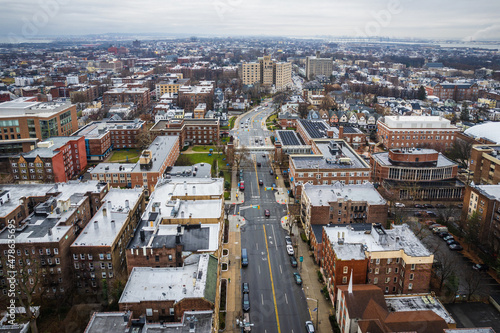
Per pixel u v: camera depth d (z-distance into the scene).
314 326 106.56
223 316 108.88
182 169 197.62
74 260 116.81
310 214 145.62
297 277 125.88
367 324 89.94
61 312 110.75
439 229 157.75
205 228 121.06
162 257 107.69
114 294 112.00
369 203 145.00
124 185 190.62
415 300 104.50
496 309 112.75
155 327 82.31
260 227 162.00
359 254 112.25
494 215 142.25
